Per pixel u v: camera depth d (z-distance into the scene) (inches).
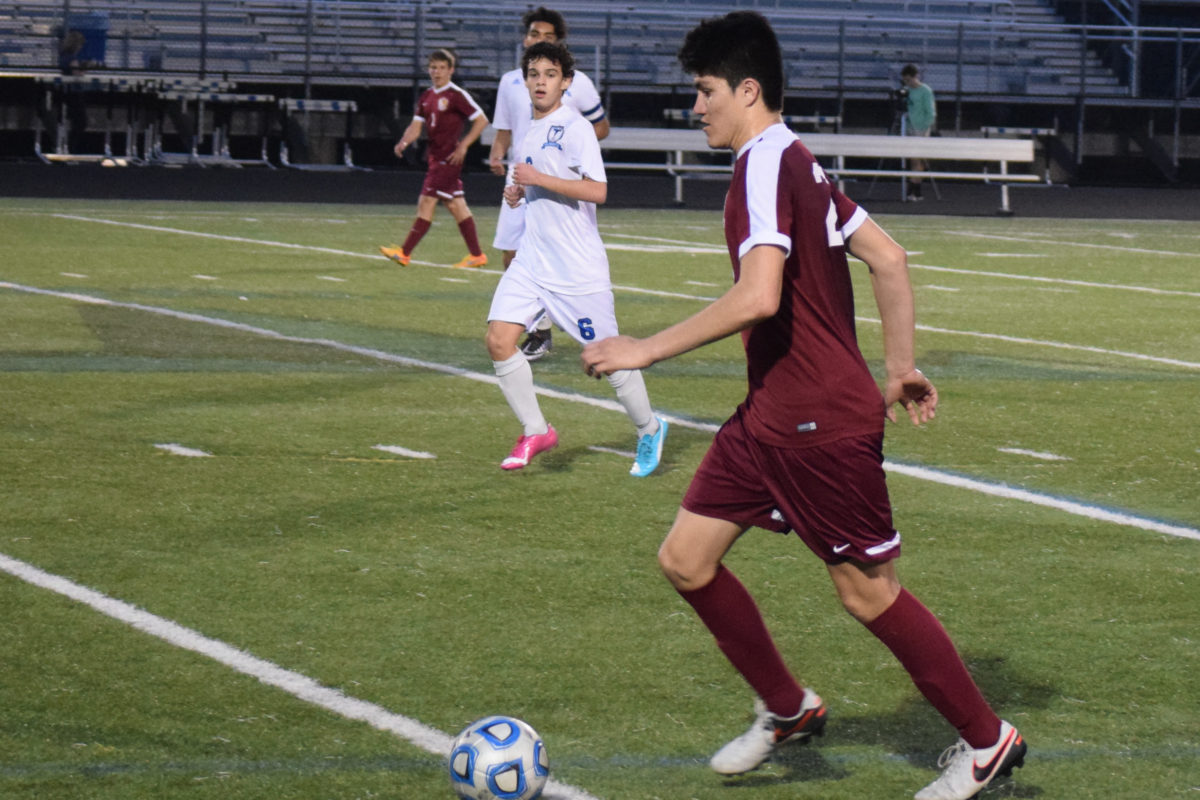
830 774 428.8
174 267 1657.2
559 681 492.4
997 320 1430.9
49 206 2412.6
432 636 530.9
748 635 418.0
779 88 408.8
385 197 2847.0
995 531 684.7
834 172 2967.5
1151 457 842.2
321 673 494.0
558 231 769.6
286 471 762.8
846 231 412.2
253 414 900.0
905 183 3137.3
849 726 463.8
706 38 406.6
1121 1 3902.6
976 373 1121.4
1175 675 508.7
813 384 397.7
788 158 394.3
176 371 1034.1
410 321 1312.7
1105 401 1014.4
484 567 611.2
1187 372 1145.4
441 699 474.9
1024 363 1174.3
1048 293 1662.2
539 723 458.6
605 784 417.7
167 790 405.4
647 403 764.6
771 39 406.6
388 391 988.6
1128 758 441.7
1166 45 3725.4
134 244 1881.2
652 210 2787.9
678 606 569.0
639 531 670.5
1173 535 683.4
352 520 675.4
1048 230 2573.8
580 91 1021.8
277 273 1638.8
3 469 746.8
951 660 401.7
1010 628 553.6
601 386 1035.3
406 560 617.6
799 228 393.4
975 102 3641.7
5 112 3270.2
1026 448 861.8
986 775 403.2
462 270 1731.1
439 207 2689.5
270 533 651.5
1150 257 2100.1
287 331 1231.5
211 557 615.5
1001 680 502.6
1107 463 826.2
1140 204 3203.7
